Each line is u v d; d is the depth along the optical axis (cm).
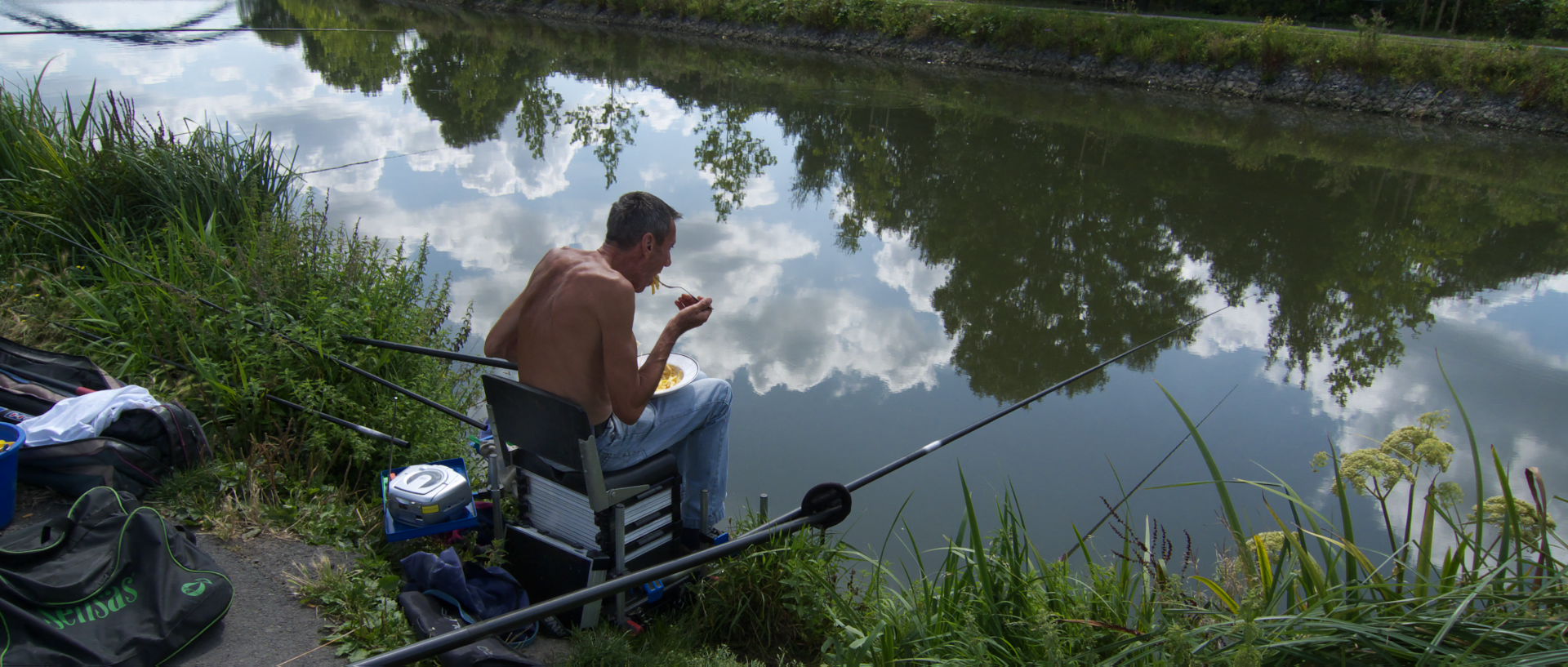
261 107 1352
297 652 262
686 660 281
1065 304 805
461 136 1289
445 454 394
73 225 544
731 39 2584
